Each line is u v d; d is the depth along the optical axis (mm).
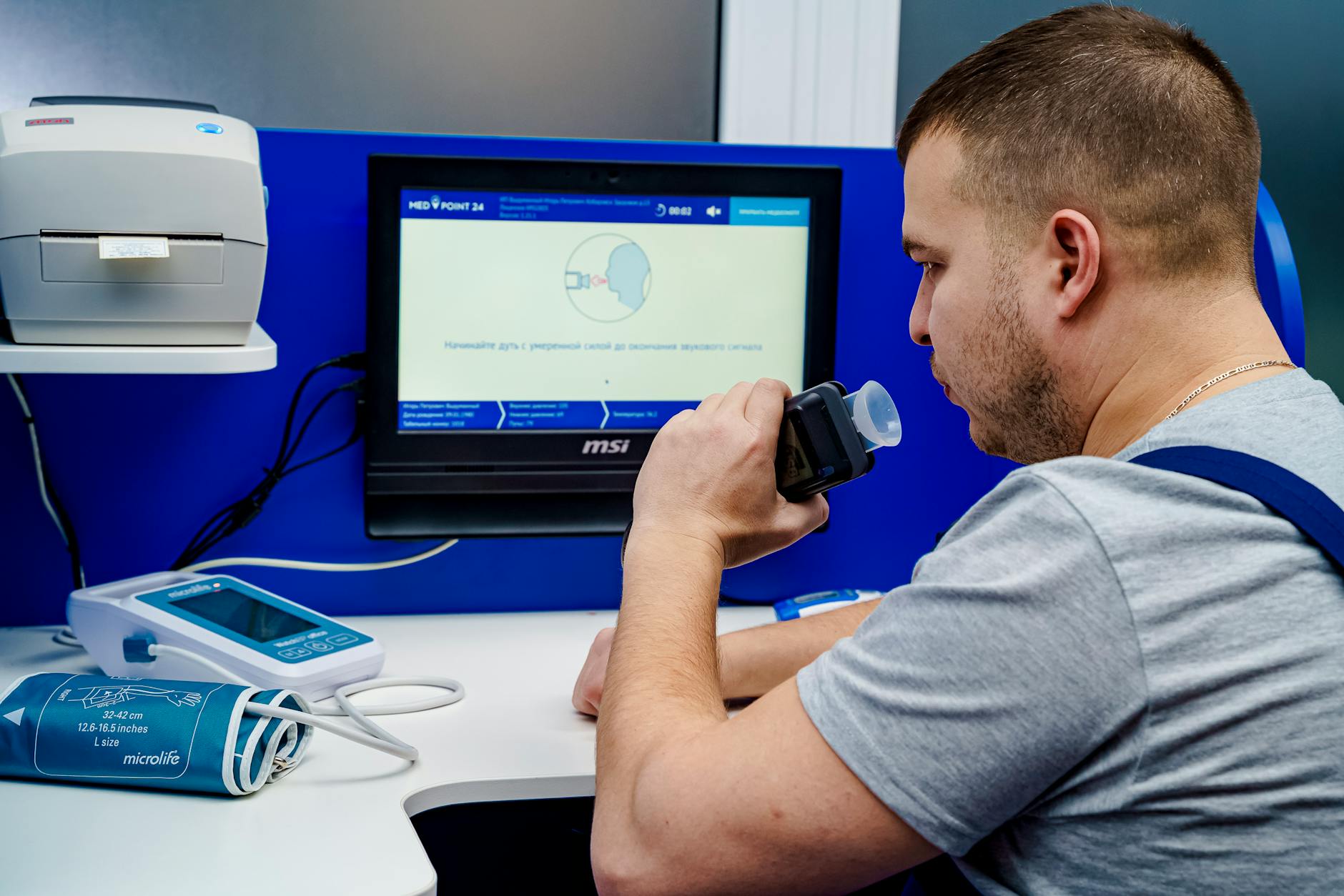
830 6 1969
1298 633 534
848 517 1374
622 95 1984
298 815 790
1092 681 543
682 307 1220
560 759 899
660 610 767
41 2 1827
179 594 1083
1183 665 536
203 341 1027
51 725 826
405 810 816
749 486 832
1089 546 553
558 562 1334
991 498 628
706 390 1241
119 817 781
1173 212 651
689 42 1987
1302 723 529
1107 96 660
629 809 661
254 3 1865
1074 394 705
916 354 1358
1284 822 536
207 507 1250
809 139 2006
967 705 563
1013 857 607
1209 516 556
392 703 1020
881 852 593
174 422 1229
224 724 815
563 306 1199
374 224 1145
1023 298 699
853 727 590
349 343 1255
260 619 1074
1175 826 551
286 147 1209
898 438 903
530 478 1224
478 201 1160
